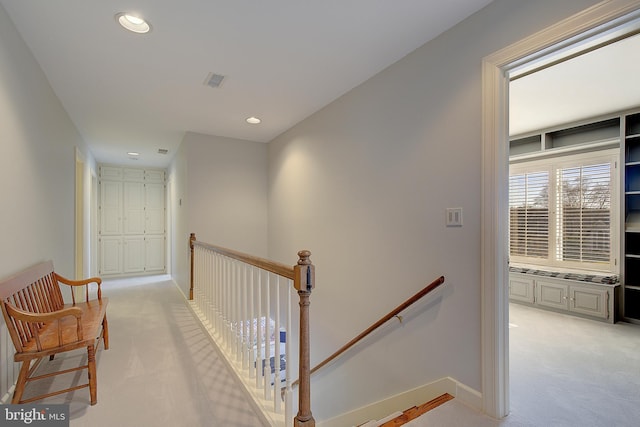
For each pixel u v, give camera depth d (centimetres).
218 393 197
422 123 209
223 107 326
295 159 385
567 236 414
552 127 415
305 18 182
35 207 227
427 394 198
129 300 434
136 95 293
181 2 167
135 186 654
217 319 283
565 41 140
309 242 351
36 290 209
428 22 186
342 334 290
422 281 207
